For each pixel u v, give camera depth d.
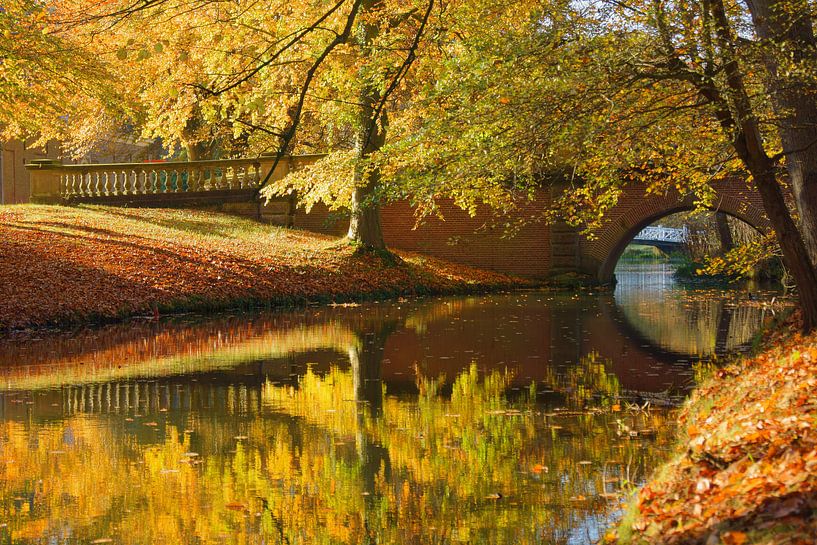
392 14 21.25
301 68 19.59
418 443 9.14
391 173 15.59
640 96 11.89
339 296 27.67
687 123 12.89
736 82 11.58
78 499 7.29
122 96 27.14
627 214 34.25
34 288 20.52
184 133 38.72
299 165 35.75
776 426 6.53
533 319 21.81
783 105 11.88
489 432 9.59
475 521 6.76
